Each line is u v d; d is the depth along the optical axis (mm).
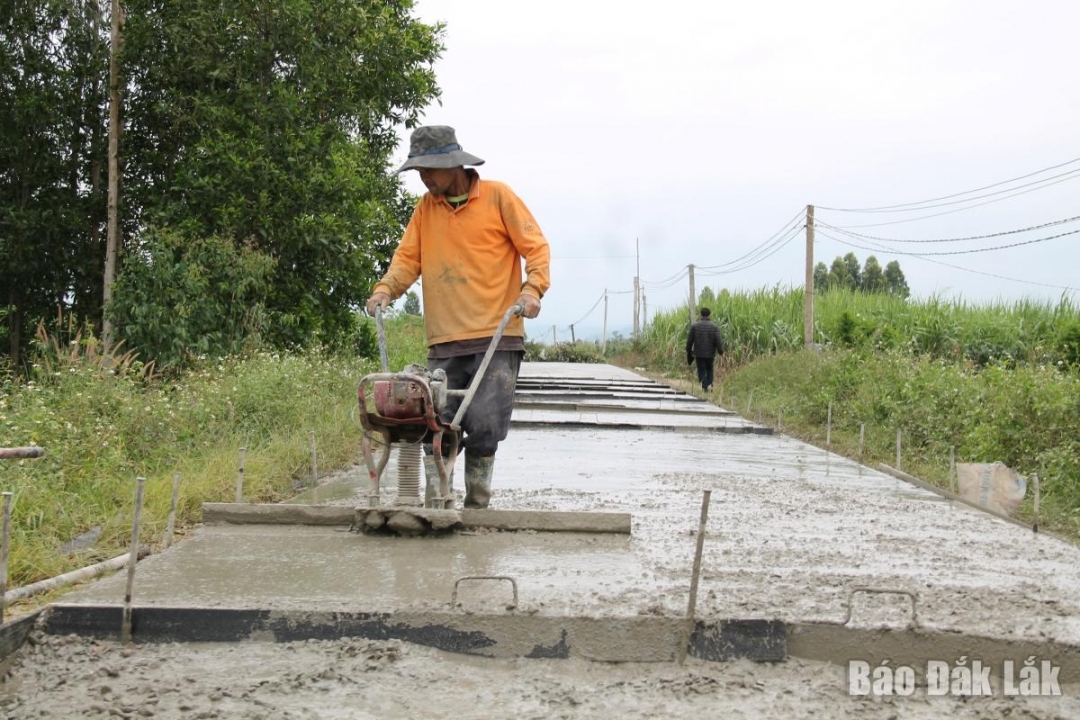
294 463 7594
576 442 9641
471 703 2807
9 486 5449
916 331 20328
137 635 3244
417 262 5043
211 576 3709
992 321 20438
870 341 17078
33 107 15266
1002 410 8875
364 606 3297
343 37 15445
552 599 3426
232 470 6715
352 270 15758
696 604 3385
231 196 13930
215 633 3242
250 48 14688
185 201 14422
